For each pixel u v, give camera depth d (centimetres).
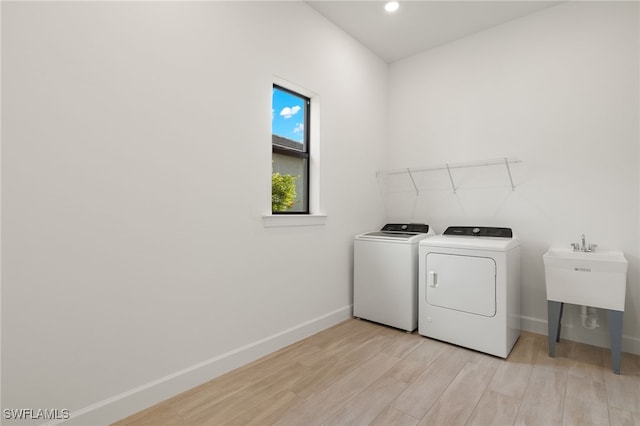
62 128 128
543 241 247
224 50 187
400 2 240
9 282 117
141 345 152
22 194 120
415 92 320
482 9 248
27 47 120
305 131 260
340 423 142
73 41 131
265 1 212
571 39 236
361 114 301
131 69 148
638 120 211
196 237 173
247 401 158
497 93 269
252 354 201
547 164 245
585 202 230
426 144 312
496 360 203
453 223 294
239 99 195
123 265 146
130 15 148
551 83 244
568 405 154
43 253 124
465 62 288
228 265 189
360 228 300
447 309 229
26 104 120
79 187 133
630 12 214
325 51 260
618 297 186
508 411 150
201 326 176
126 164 146
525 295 254
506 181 264
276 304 219
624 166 216
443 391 167
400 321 254
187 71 169
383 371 188
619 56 218
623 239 216
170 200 162
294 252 233
